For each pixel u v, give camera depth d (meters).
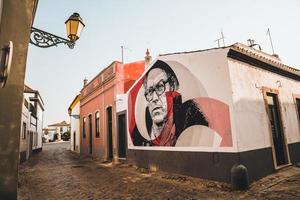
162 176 8.84
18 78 2.89
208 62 7.94
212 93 7.69
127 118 12.55
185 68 8.73
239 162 6.74
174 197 6.15
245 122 7.32
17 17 2.96
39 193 7.24
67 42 5.42
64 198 6.57
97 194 6.85
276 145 8.68
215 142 7.44
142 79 11.20
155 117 10.17
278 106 9.09
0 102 2.74
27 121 17.91
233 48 7.36
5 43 2.83
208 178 7.55
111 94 14.95
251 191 6.12
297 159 9.33
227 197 5.83
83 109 22.31
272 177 7.33
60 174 10.72
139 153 11.31
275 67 9.18
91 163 14.49
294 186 6.26
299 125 10.13
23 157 16.00
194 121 8.23
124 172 10.40
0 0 2.49
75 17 5.54
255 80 8.27
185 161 8.46
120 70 14.66
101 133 16.47
